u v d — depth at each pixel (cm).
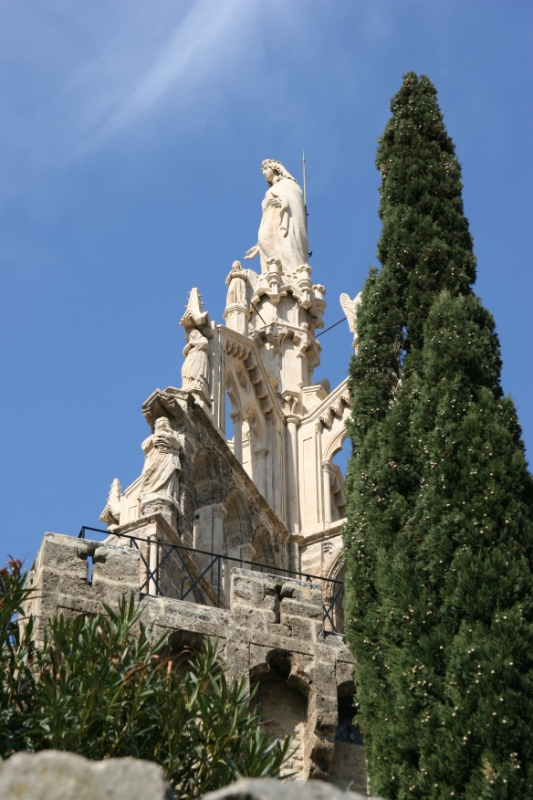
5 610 2086
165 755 1952
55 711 1905
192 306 3825
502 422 2416
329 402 4194
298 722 2627
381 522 2389
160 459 3269
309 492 4059
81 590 2533
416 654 2133
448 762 1983
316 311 4516
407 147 3044
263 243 4622
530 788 1917
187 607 2631
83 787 918
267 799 928
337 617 3747
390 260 2814
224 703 2019
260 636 2650
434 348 2552
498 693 2019
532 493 2328
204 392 3566
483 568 2169
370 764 2131
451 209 2903
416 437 2448
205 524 3447
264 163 4897
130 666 2017
